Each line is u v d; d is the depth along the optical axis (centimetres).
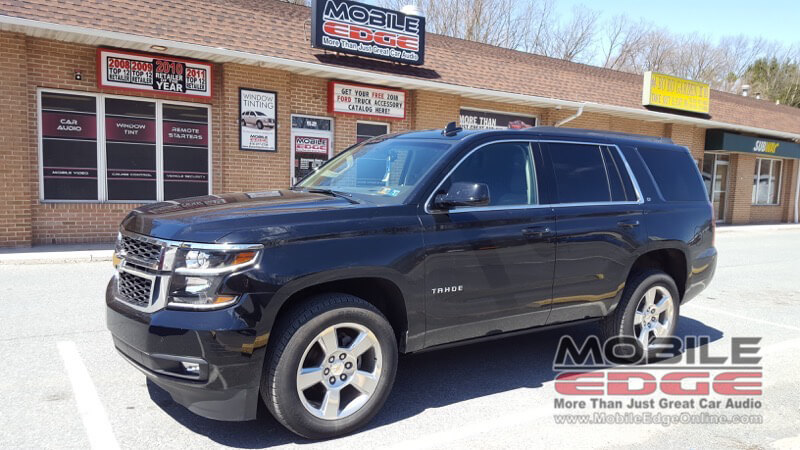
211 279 317
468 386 456
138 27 1055
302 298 356
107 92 1096
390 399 426
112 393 413
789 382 486
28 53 1020
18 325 578
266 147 1248
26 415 375
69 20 984
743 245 1578
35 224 1056
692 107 2019
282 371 332
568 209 460
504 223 420
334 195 421
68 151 1081
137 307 337
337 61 1286
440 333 399
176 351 316
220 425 369
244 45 1170
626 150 526
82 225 1097
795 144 2381
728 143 2103
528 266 432
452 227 395
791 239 1775
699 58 5403
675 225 533
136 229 359
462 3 3822
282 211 354
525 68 1734
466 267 400
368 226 363
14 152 1009
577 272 462
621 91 1922
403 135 490
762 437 382
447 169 410
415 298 379
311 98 1313
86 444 340
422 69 1445
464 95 1496
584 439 371
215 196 426
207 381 318
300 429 343
